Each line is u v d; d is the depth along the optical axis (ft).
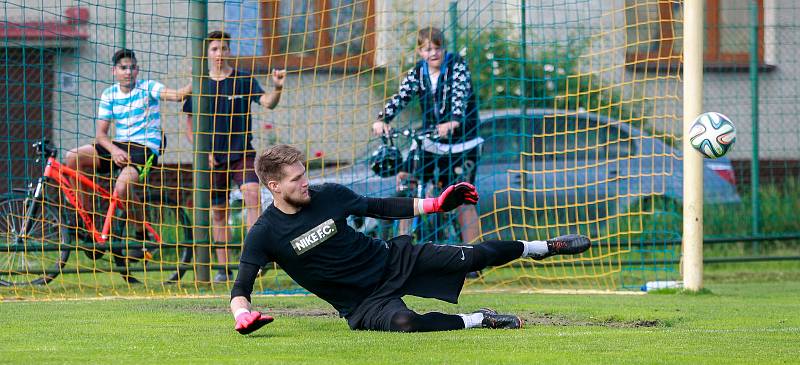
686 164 92.73
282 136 128.36
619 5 129.80
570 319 71.61
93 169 102.27
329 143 129.70
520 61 113.19
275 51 123.95
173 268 105.50
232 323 65.98
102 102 101.09
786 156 135.85
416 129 112.37
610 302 84.33
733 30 144.05
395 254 61.00
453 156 105.19
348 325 62.18
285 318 69.67
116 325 64.75
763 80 142.82
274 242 58.29
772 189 133.90
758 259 117.91
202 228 99.91
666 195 126.62
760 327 64.80
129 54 100.63
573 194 123.03
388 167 105.91
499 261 61.67
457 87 104.53
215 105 97.19
